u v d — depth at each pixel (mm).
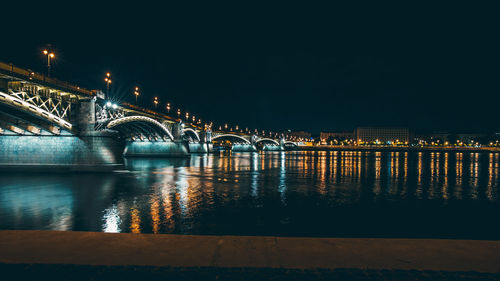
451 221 21562
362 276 5941
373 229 19344
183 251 7074
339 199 29750
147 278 5797
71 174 46688
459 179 48188
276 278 5840
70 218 21000
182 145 103688
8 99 37750
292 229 19109
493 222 21297
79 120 51375
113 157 53750
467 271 6133
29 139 50719
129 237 7965
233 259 6660
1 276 5840
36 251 6996
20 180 39969
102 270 6117
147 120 78125
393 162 96625
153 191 32750
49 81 44531
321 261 6590
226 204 26578
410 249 7234
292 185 39531
